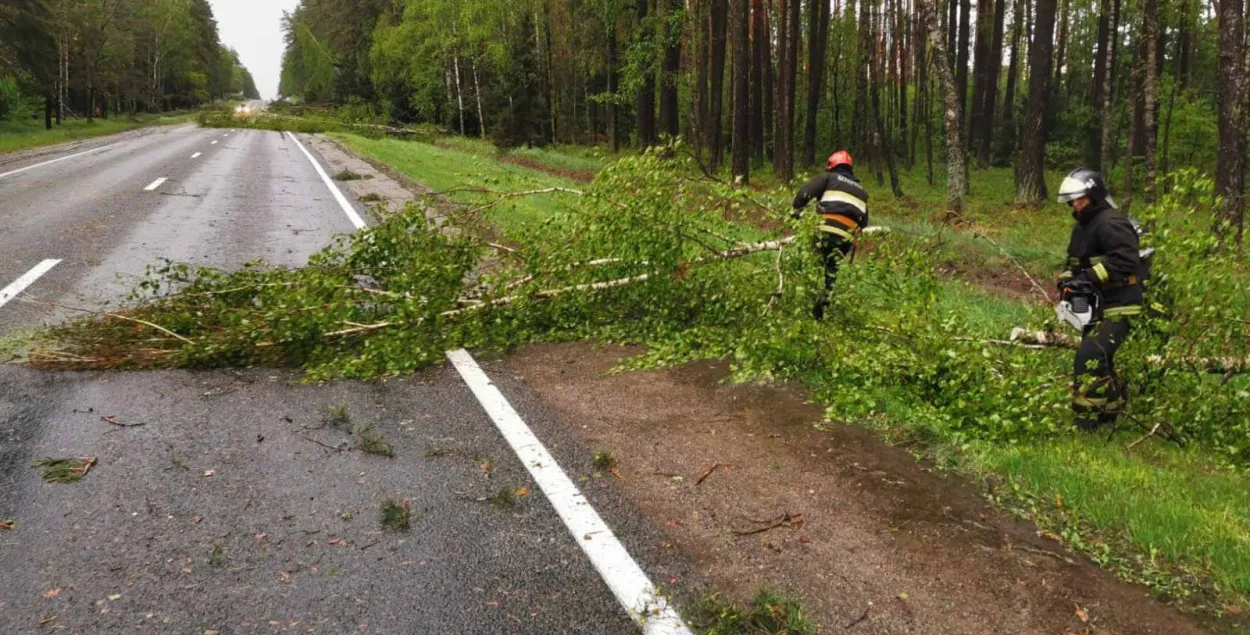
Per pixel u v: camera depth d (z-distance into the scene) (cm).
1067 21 3369
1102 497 363
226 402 469
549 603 283
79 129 4962
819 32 2984
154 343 557
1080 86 4038
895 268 619
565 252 660
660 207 646
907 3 3262
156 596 278
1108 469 395
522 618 274
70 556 300
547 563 310
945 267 1085
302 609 274
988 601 292
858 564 315
